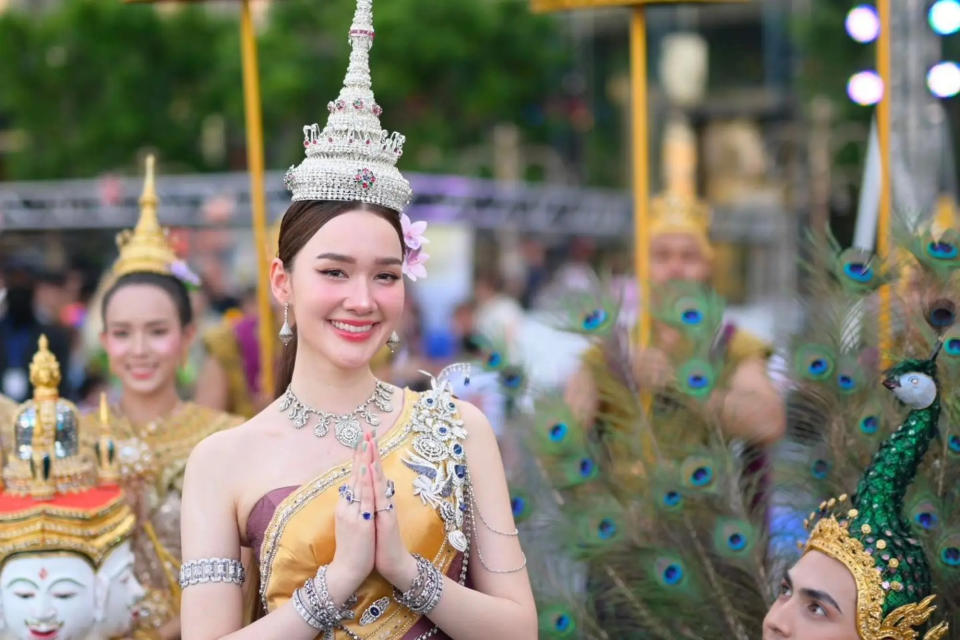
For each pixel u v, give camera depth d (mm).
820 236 4859
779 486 4762
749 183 25516
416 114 23391
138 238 5848
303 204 3311
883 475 3656
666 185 25375
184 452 5375
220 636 3201
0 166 22828
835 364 4738
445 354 14633
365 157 3312
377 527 3127
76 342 11719
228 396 7328
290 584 3203
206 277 14508
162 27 21594
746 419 5047
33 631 4102
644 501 4926
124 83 21234
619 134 26141
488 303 15719
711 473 4844
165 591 5047
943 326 4344
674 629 4832
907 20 7164
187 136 21531
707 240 7336
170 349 5504
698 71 26141
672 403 5191
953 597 4176
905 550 3576
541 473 5211
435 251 18234
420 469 3314
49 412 4242
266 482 3277
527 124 24578
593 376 5301
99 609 4207
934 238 4426
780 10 24125
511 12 23547
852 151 18281
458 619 3213
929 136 7191
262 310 6363
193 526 3277
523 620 3324
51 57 21359
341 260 3250
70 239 15617
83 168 21062
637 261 6320
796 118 20375
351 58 3375
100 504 4227
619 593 4918
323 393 3354
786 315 6359
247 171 22156
